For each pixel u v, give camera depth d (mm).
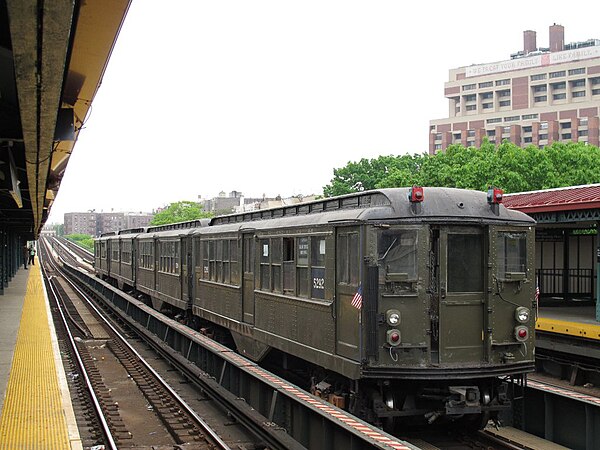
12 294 28000
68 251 97250
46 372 10469
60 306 28438
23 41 4238
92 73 7629
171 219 84500
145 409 10938
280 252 11078
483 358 8328
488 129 95688
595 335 12758
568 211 14273
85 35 6191
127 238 28625
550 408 8781
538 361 15000
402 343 8055
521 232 8672
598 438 7926
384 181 40031
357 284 8320
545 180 35250
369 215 8164
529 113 92375
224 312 14500
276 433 8266
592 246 17578
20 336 14805
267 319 11641
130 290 30031
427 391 8398
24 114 6121
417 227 8195
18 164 10555
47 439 6789
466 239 8391
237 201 146000
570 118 88188
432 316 8258
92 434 9219
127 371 14289
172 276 19781
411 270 8164
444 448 8422
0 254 27578
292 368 11789
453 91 102625
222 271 14750
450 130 99375
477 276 8398
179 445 8516
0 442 6672
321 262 9461
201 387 11914
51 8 3736
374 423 8391
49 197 17625
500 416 9586
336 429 7379
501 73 97500
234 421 10031
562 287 18328
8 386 9383
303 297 10109
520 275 8516
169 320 16953
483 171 35406
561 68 91688
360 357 8117
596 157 38250
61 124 8648
